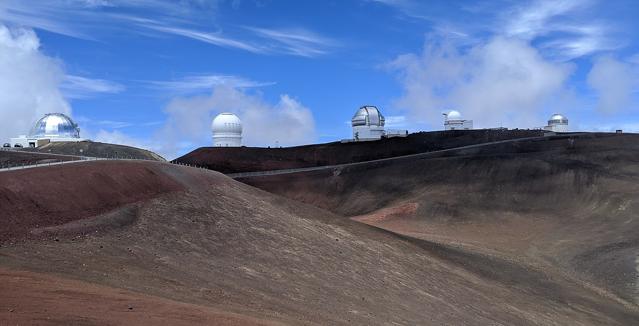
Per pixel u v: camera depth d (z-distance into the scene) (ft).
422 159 343.67
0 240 80.89
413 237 198.18
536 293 152.25
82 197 112.37
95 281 71.72
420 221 268.41
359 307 100.07
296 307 87.86
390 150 401.08
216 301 77.66
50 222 95.86
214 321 59.36
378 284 122.01
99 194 118.32
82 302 56.80
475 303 127.24
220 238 121.08
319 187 347.77
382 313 99.86
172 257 99.14
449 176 317.63
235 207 152.97
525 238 235.40
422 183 319.06
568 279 175.42
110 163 143.23
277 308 83.41
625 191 262.47
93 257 85.61
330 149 413.80
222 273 97.86
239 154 412.57
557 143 344.49
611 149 321.32
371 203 314.35
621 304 153.69
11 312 48.83
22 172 109.09
